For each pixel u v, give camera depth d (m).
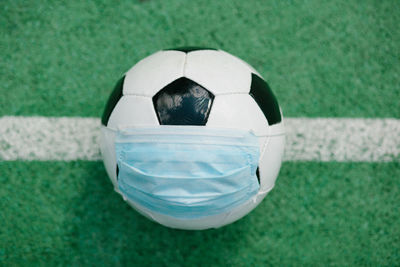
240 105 1.05
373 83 1.68
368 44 1.70
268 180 1.19
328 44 1.69
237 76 1.09
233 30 1.67
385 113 1.68
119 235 1.61
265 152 1.11
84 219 1.61
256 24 1.68
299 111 1.65
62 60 1.65
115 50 1.66
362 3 1.70
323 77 1.67
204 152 1.00
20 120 1.62
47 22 1.66
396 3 1.69
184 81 1.04
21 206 1.61
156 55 1.20
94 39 1.66
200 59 1.11
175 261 1.61
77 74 1.64
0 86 1.63
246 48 1.67
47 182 1.61
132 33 1.66
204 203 1.06
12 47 1.65
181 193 1.03
